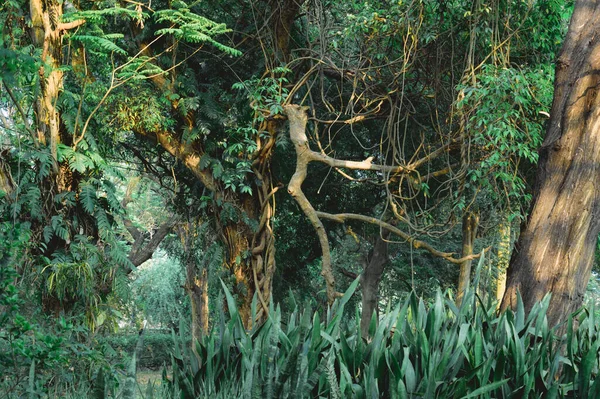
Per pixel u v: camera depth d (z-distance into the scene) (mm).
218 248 10945
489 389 3729
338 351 4203
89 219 7621
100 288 7352
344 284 20297
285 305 15156
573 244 5988
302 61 10914
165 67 10273
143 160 12328
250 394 3381
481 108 9000
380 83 10297
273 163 12023
